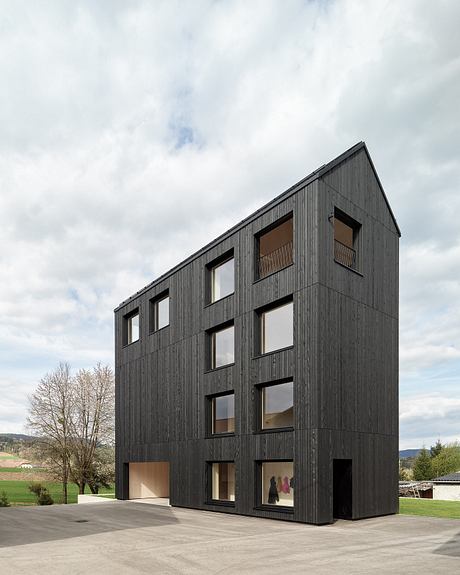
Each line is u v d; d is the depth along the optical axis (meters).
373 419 16.11
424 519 14.77
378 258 17.53
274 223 16.48
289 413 15.19
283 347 15.70
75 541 11.08
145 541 10.92
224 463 17.78
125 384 24.86
